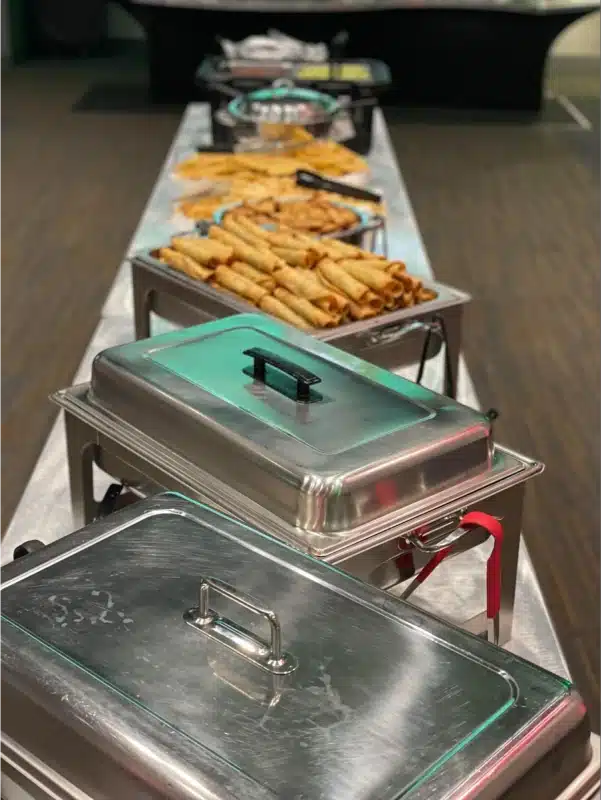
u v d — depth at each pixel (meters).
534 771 0.70
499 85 7.16
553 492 2.79
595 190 5.49
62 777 0.73
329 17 6.81
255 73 4.35
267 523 1.03
